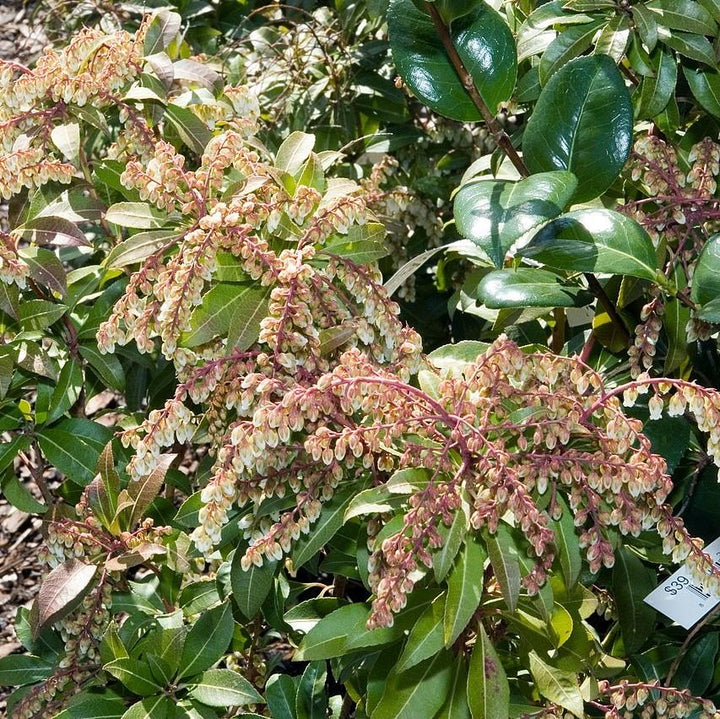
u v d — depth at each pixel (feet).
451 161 10.09
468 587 5.08
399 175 10.31
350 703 7.67
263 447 5.02
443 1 5.66
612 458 5.14
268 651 9.59
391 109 10.54
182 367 5.90
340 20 10.40
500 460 4.97
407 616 5.60
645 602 6.38
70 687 6.79
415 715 5.53
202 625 6.43
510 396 5.37
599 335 6.87
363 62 10.39
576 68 5.90
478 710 5.33
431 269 10.53
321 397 5.13
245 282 5.90
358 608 5.71
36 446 7.63
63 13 13.03
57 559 6.65
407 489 5.16
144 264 5.85
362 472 5.86
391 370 5.82
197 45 11.55
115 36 7.21
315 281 5.73
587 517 5.61
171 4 11.30
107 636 6.40
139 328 5.64
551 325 8.14
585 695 6.12
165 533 6.81
